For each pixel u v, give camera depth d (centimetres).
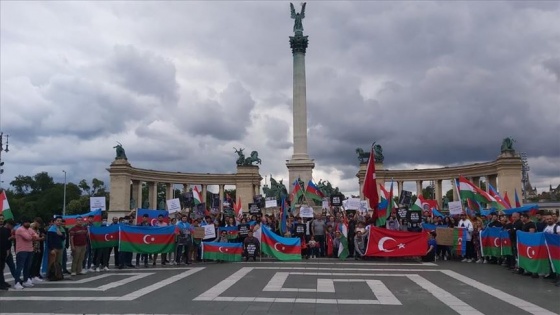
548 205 11788
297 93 6675
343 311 1434
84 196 15375
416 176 9112
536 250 2152
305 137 6606
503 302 1585
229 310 1445
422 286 1928
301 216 3569
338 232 3247
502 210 3256
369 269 2528
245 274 2323
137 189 9481
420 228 3216
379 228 3005
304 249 3269
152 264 2934
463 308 1484
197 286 1941
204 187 10362
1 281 1927
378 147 9206
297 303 1556
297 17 6894
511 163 7475
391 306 1512
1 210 2564
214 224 3250
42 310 1466
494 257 2839
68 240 2756
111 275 2359
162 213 3750
